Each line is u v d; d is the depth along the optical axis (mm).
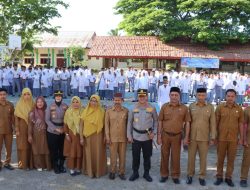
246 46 32844
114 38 35312
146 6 34250
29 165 7945
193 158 7223
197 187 7086
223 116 7094
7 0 26109
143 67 33719
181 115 7125
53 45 46625
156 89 21438
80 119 7477
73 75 21734
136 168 7406
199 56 31766
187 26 32500
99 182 7230
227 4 31547
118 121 7348
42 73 21391
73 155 7527
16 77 21812
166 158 7277
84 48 46031
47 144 7688
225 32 32062
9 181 7188
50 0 27438
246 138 7152
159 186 7090
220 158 7230
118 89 21500
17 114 7668
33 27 27578
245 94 20250
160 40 34000
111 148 7383
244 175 7230
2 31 27172
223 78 21469
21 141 7734
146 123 7180
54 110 7578
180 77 20922
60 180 7289
